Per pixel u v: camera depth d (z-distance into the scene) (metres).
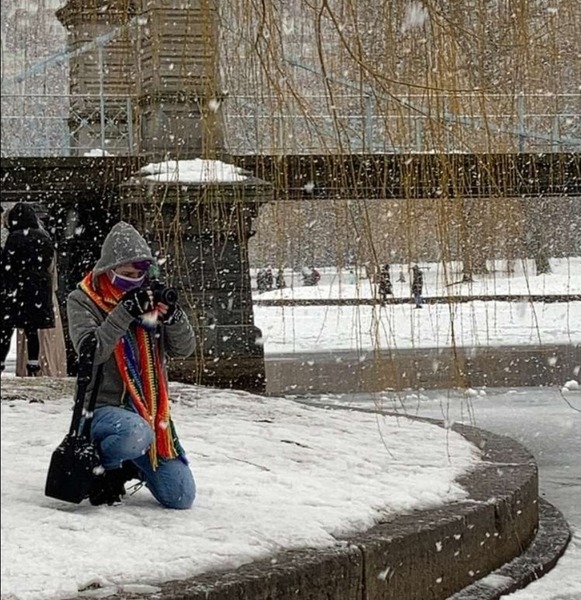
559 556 8.53
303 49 9.57
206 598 5.68
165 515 7.03
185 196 13.84
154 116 15.21
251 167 13.20
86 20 13.81
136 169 16.97
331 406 13.10
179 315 7.17
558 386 21.64
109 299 7.20
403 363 25.33
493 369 25.05
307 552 6.46
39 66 16.77
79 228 23.97
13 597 5.51
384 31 9.09
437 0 9.20
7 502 7.23
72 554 6.16
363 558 6.55
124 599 5.54
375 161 9.48
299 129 10.32
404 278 9.71
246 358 21.78
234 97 10.35
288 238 11.44
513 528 8.23
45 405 12.53
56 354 16.55
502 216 10.25
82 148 22.23
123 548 6.30
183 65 10.70
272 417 11.91
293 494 7.83
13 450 9.41
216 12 10.03
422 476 8.70
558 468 12.56
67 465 7.04
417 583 7.00
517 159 10.35
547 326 34.53
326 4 8.72
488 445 10.23
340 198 9.67
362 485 8.27
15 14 13.14
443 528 7.25
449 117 9.29
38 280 15.43
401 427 11.33
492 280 10.80
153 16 11.61
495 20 9.62
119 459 7.07
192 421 11.45
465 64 9.34
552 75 10.60
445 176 9.32
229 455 9.43
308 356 29.70
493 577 7.75
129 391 7.15
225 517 7.04
